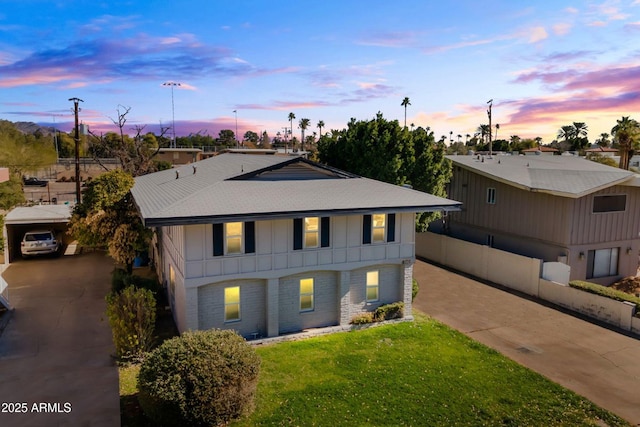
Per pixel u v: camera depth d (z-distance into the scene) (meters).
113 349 14.58
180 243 15.37
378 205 16.61
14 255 27.16
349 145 25.28
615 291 18.81
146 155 45.59
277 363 14.15
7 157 52.41
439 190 25.45
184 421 10.19
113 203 20.44
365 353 15.00
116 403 11.29
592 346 16.06
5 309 17.97
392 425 10.99
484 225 27.66
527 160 31.58
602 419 11.51
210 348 10.90
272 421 10.98
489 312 19.41
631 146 45.22
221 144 97.06
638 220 24.31
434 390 12.65
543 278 21.42
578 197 21.62
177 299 16.53
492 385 13.01
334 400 12.00
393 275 18.31
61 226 30.42
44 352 14.25
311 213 15.43
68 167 75.31
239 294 15.83
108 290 20.89
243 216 14.46
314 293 16.94
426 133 25.38
